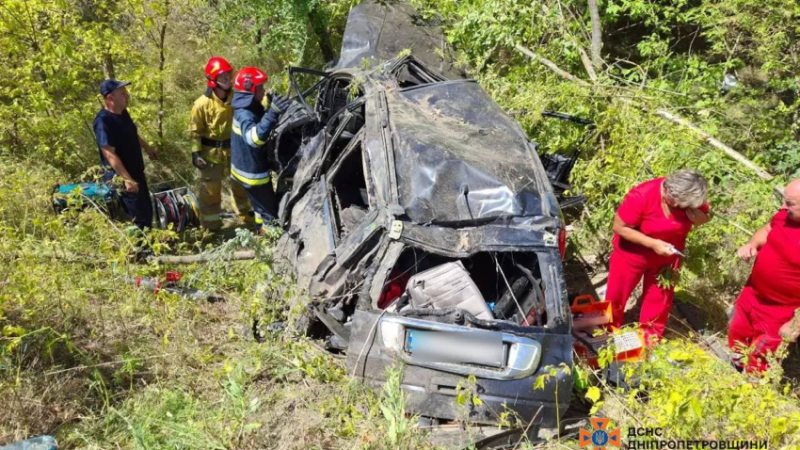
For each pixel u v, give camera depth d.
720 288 5.00
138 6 6.01
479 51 6.30
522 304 3.91
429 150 3.86
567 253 5.36
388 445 3.16
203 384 3.79
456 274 3.73
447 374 3.29
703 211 3.75
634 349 3.75
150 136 6.48
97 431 3.36
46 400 3.46
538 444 3.41
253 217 6.26
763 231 3.91
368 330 3.39
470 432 3.25
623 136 4.88
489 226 3.58
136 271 4.54
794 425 3.08
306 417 3.50
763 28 5.81
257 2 6.96
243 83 5.29
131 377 3.66
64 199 5.02
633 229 3.91
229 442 3.21
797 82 5.71
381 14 6.58
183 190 6.01
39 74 6.14
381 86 4.83
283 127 5.34
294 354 3.75
